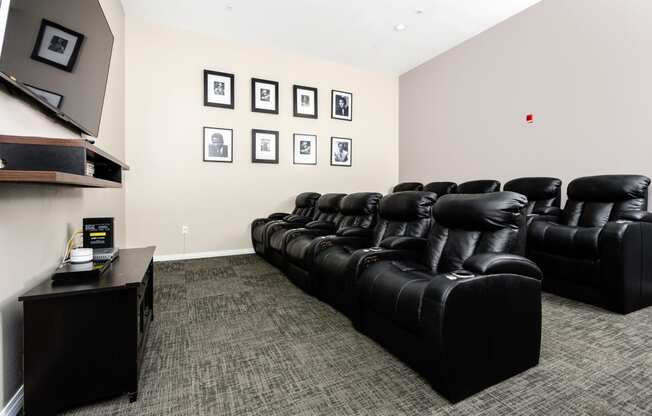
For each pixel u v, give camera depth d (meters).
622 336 1.93
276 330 2.06
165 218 4.19
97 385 1.32
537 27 3.79
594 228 2.45
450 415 1.26
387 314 1.67
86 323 1.30
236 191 4.59
